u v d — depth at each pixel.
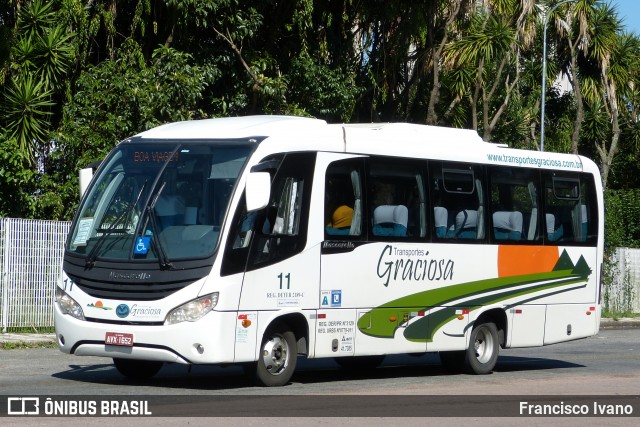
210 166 12.91
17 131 22.83
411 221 15.05
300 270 13.38
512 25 33.78
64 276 13.00
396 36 30.20
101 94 23.36
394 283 14.71
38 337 19.31
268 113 26.31
